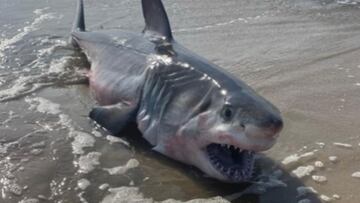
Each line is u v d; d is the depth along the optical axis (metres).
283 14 4.19
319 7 4.38
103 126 2.40
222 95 1.97
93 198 1.87
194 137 2.00
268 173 2.00
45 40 3.71
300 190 1.88
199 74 2.16
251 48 3.41
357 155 2.10
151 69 2.37
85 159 2.14
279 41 3.54
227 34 3.72
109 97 2.61
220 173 1.92
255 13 4.24
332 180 1.94
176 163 2.12
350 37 3.59
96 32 3.26
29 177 1.99
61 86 2.93
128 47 2.73
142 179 2.00
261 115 1.81
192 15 4.23
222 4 4.54
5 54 3.42
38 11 4.47
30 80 2.99
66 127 2.42
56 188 1.92
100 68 2.81
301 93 2.69
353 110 2.49
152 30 2.77
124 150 2.22
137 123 2.33
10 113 2.57
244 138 1.83
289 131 2.30
